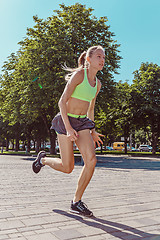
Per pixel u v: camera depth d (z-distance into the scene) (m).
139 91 31.00
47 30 19.83
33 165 3.85
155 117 31.66
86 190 5.43
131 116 30.73
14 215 3.18
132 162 17.73
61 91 17.48
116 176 8.55
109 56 19.64
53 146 25.59
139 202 4.19
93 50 3.26
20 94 20.78
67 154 3.31
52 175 8.29
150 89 31.33
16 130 32.44
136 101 31.12
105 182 6.89
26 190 5.23
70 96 3.26
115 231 2.67
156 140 33.25
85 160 3.18
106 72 18.78
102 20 20.03
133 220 3.10
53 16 20.27
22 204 3.85
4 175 7.99
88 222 2.96
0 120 32.59
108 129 33.81
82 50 19.28
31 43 19.33
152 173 9.90
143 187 6.04
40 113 21.95
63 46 18.27
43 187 5.69
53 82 17.48
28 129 30.77
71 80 3.17
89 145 3.20
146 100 31.36
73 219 3.05
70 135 3.07
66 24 19.67
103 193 5.05
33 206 3.71
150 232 2.68
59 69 18.58
